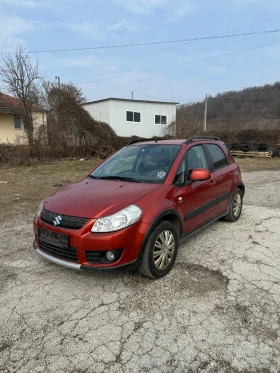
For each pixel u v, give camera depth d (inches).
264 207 250.7
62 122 665.0
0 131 812.0
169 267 135.4
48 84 842.8
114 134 737.6
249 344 91.0
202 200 159.8
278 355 86.6
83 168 530.3
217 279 129.9
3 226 207.0
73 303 113.4
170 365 83.7
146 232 119.8
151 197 127.2
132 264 118.4
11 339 94.9
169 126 1015.0
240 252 157.6
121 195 127.3
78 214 117.7
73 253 117.4
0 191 328.2
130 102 1015.6
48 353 88.9
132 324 101.0
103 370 82.4
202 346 90.6
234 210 207.5
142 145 176.9
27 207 258.1
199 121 920.3
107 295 118.5
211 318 103.4
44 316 106.0
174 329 98.3
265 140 896.9
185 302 113.0
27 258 153.8
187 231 149.4
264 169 532.7
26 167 543.2
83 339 94.4
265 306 109.9
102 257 115.3
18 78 656.4
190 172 154.9
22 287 125.0
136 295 118.2
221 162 193.2
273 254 155.1
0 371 82.3
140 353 88.3
